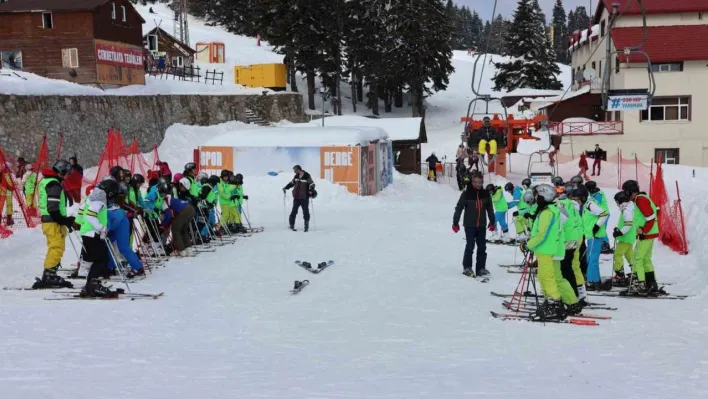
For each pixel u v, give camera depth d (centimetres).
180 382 598
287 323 903
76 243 1648
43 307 967
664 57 4431
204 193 1669
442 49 6131
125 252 1224
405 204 2917
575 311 970
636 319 952
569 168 4141
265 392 568
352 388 589
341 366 680
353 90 6575
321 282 1223
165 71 5216
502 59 10350
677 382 625
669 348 773
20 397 530
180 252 1496
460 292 1155
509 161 4522
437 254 1582
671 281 1273
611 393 582
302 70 6003
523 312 988
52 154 2872
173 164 3716
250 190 2812
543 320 927
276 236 1850
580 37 5950
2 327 822
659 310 1020
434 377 637
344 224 2152
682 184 3278
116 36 4044
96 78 3800
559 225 940
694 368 681
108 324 866
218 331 847
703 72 4478
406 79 6134
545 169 4191
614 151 4544
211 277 1261
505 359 720
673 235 1638
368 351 754
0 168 1861
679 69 4503
